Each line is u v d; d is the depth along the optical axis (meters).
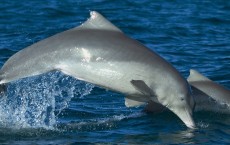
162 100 34.38
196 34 59.44
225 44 55.44
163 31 60.06
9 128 34.34
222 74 45.84
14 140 32.56
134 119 36.06
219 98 38.34
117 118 36.34
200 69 47.47
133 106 36.91
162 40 56.84
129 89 34.00
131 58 33.53
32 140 32.56
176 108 34.66
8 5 71.12
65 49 33.78
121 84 33.84
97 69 33.59
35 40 55.03
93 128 34.59
